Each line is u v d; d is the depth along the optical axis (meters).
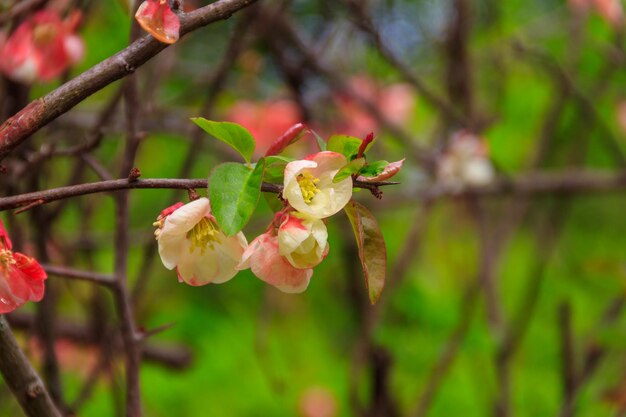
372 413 1.53
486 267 1.55
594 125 1.88
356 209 0.85
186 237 0.85
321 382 1.89
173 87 1.83
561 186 1.71
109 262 1.85
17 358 0.88
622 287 1.33
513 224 1.77
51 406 0.89
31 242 1.18
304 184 0.84
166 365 1.53
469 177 1.61
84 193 0.84
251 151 0.86
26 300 0.84
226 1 0.85
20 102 1.10
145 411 1.72
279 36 1.53
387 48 1.49
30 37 1.08
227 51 1.19
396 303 1.72
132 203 1.85
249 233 1.56
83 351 1.49
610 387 1.39
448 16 1.67
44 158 1.04
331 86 1.67
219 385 1.85
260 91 1.76
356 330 1.71
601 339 1.28
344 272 1.76
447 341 1.52
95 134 1.07
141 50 0.84
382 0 1.83
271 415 1.84
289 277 0.84
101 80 0.84
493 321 1.50
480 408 1.77
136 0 0.95
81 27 1.14
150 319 1.86
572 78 1.72
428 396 1.46
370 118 1.75
